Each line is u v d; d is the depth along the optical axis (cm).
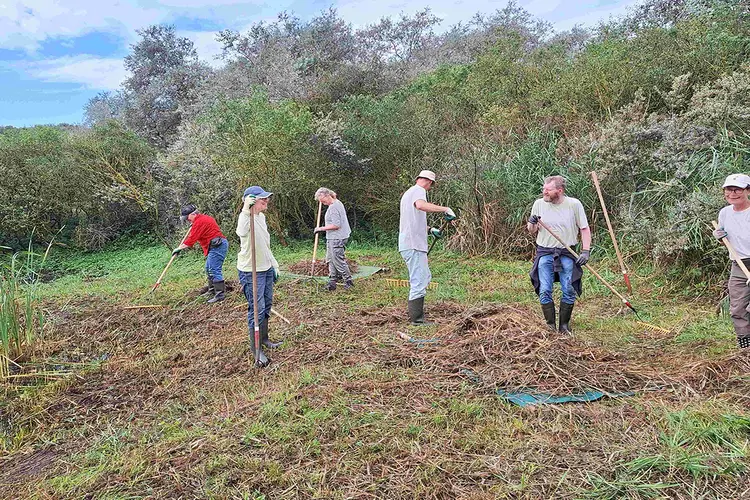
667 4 1191
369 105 1291
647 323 577
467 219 1036
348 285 791
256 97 1209
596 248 876
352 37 2016
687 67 936
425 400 391
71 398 469
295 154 1179
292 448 336
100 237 1338
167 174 1313
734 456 295
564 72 1119
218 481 305
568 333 518
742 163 707
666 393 384
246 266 518
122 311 738
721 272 660
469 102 1280
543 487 284
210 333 623
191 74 1923
